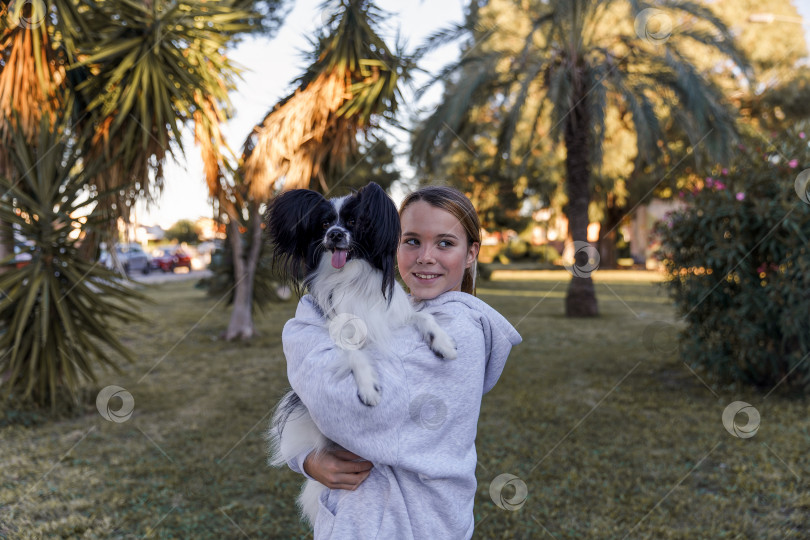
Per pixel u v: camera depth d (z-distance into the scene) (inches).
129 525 112.1
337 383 40.1
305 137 203.9
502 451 147.2
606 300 456.8
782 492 121.1
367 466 42.8
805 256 179.2
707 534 106.0
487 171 574.9
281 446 51.6
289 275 54.9
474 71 305.3
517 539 107.8
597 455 144.0
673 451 146.4
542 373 231.3
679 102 311.3
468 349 44.3
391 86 188.7
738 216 194.4
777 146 200.4
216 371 239.1
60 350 171.5
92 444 154.6
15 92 162.1
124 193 183.6
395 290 50.3
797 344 192.9
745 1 593.0
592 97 302.4
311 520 51.4
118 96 171.3
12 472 135.3
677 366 238.4
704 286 203.5
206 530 109.8
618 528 108.5
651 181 689.0
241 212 247.3
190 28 185.8
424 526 40.9
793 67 594.2
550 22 306.2
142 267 778.2
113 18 181.3
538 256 1026.7
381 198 52.8
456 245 51.2
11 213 163.9
